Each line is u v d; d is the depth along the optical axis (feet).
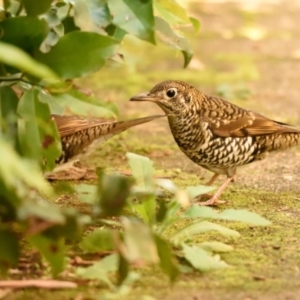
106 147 52.65
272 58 84.38
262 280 30.30
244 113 43.39
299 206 40.73
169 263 27.94
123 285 28.45
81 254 32.37
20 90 35.58
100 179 28.86
